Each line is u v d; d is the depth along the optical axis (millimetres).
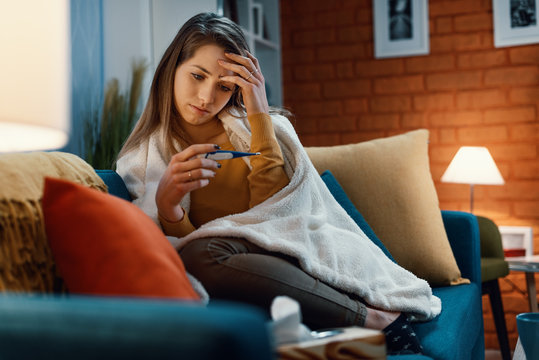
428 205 2268
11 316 619
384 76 4328
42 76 851
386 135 4328
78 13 3096
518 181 4047
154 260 946
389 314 1451
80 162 1425
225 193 1701
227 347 542
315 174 1745
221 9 3332
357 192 2242
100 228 951
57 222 957
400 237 2178
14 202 1062
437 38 4215
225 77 1651
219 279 1273
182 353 545
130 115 2971
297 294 1293
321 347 916
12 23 825
